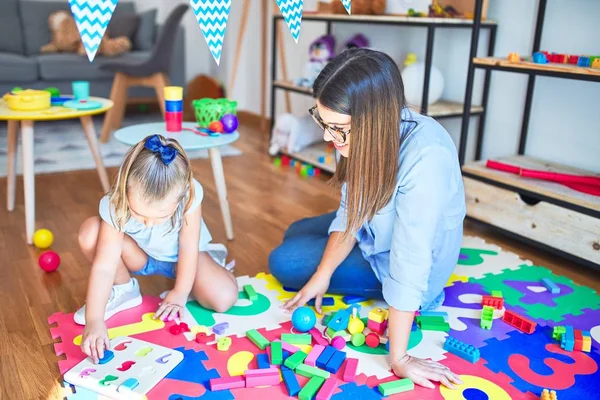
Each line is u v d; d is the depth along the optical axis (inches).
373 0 97.0
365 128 42.8
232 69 164.1
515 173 79.7
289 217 86.4
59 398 44.9
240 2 157.2
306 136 116.0
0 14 150.9
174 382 46.5
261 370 47.1
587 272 71.6
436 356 51.4
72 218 82.7
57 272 66.3
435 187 44.6
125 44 151.3
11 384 46.4
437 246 52.7
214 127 73.9
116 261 51.1
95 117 150.9
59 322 55.3
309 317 53.4
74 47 154.6
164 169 44.6
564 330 54.5
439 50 100.5
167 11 177.9
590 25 77.7
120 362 48.0
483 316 56.2
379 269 57.0
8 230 77.7
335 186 56.1
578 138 81.4
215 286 56.4
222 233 79.3
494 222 80.6
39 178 100.0
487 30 91.8
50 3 160.6
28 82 141.0
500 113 91.9
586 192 71.8
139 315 56.8
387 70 42.9
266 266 69.3
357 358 50.4
